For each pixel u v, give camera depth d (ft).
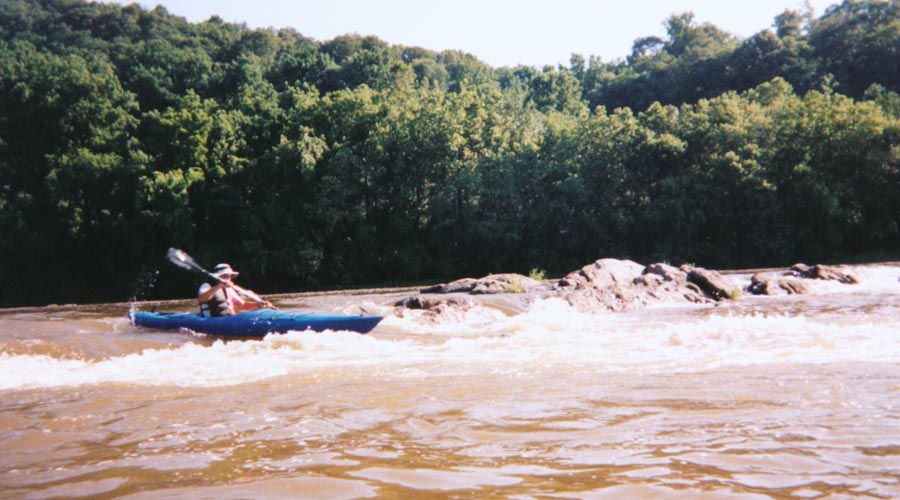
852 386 15.56
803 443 11.12
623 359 21.36
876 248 134.21
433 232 140.26
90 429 14.16
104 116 153.79
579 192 134.92
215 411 15.46
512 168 137.80
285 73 227.20
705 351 22.45
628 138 140.46
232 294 33.27
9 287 137.39
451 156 143.54
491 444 11.73
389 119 144.15
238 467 10.83
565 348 24.43
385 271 139.44
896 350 21.07
